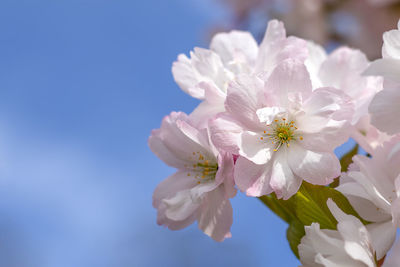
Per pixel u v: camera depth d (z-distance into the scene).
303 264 0.38
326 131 0.38
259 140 0.39
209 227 0.40
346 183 0.38
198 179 0.41
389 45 0.38
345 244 0.37
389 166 0.38
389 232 0.38
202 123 0.40
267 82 0.39
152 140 0.42
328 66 0.42
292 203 0.39
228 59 0.43
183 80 0.42
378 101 0.37
